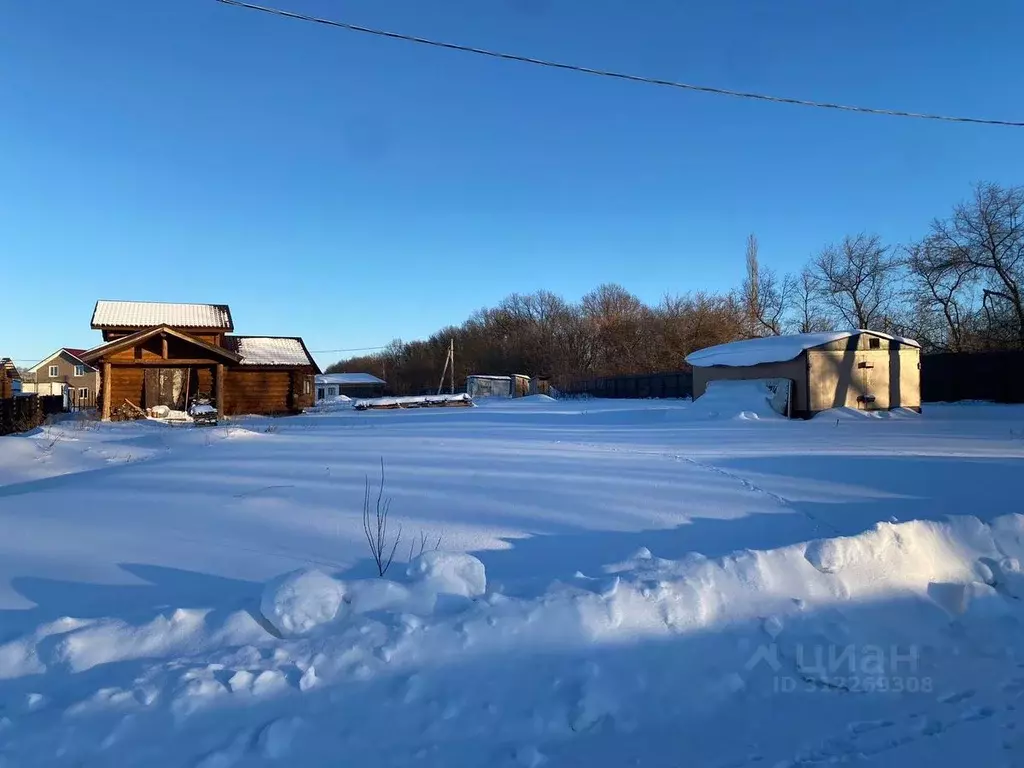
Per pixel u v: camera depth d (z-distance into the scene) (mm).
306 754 2846
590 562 5070
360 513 6605
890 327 37219
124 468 10273
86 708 3035
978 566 4859
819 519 6258
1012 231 29703
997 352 24984
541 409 29812
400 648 3514
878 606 4355
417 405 34281
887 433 14188
